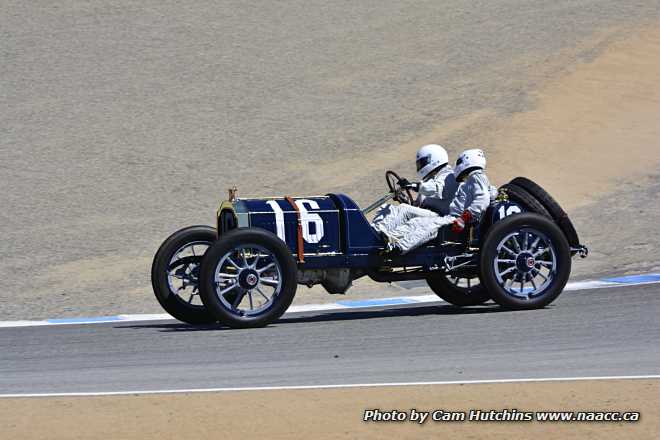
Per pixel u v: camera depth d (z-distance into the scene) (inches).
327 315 1465.3
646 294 1466.5
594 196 2645.2
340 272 1354.6
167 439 768.9
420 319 1334.9
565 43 4195.4
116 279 2113.7
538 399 853.2
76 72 4293.8
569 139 3125.0
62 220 2682.1
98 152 3314.5
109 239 2477.9
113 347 1208.2
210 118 3644.2
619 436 758.5
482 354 1060.5
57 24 4968.0
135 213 2731.3
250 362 1061.8
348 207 1342.3
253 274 1272.1
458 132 3253.0
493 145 3090.6
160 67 4330.7
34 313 1796.3
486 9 4977.9
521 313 1331.2
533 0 5064.0
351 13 5103.3
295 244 1331.2
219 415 829.2
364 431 781.3
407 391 892.6
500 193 1395.2
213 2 5344.5
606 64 3848.4
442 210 1391.5
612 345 1081.4
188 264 1423.5
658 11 4544.8
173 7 5246.1
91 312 1787.6
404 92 3806.6
